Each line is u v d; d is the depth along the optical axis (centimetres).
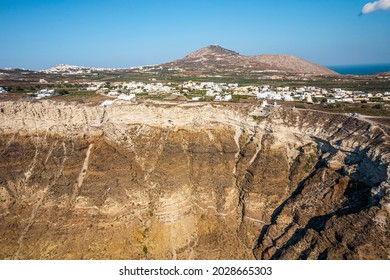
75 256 6769
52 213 7362
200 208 7806
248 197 7569
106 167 8019
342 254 5412
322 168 7206
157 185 7912
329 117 8156
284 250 6284
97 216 7212
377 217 5459
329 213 6425
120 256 6906
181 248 7244
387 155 5947
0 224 7288
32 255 6825
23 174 8038
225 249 7175
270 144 8112
